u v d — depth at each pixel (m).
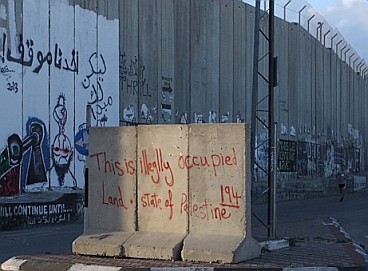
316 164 42.56
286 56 37.34
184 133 11.39
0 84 19.50
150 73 26.45
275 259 11.36
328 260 11.45
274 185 14.71
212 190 11.14
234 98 32.78
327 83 45.06
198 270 10.11
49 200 20.47
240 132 11.01
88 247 11.58
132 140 11.84
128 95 25.09
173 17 28.03
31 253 13.16
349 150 51.00
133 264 10.68
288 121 37.62
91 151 12.21
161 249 11.02
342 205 31.44
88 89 22.97
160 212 11.50
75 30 22.42
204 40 30.27
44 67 21.16
